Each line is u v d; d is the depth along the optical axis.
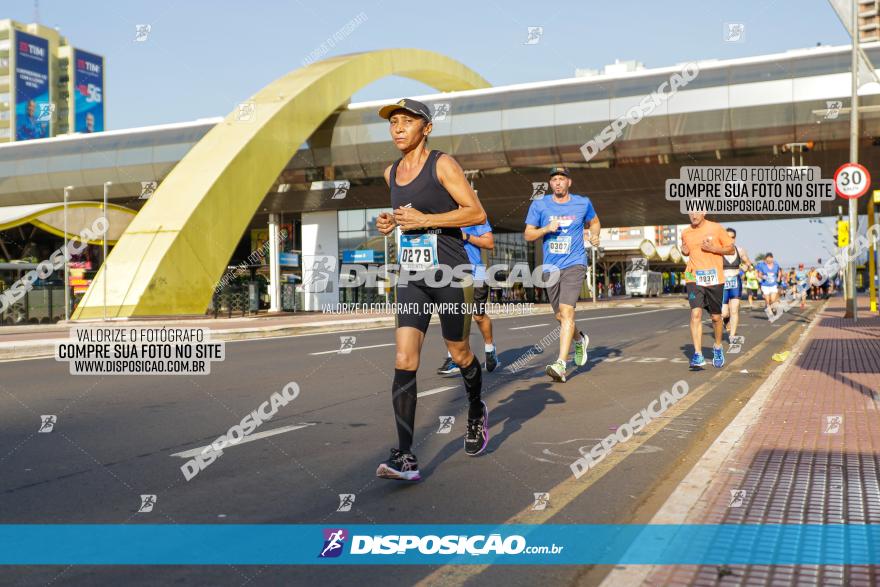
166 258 29.50
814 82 30.64
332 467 4.37
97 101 151.62
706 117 32.34
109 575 2.71
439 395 7.27
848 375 7.57
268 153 35.03
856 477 3.72
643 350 12.02
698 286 9.11
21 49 138.25
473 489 3.87
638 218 56.91
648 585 2.48
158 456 4.67
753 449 4.37
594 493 3.79
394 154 39.97
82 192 45.28
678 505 3.33
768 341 13.42
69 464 4.44
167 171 43.31
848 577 2.52
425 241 3.92
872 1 99.06
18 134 137.50
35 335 19.36
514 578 2.69
